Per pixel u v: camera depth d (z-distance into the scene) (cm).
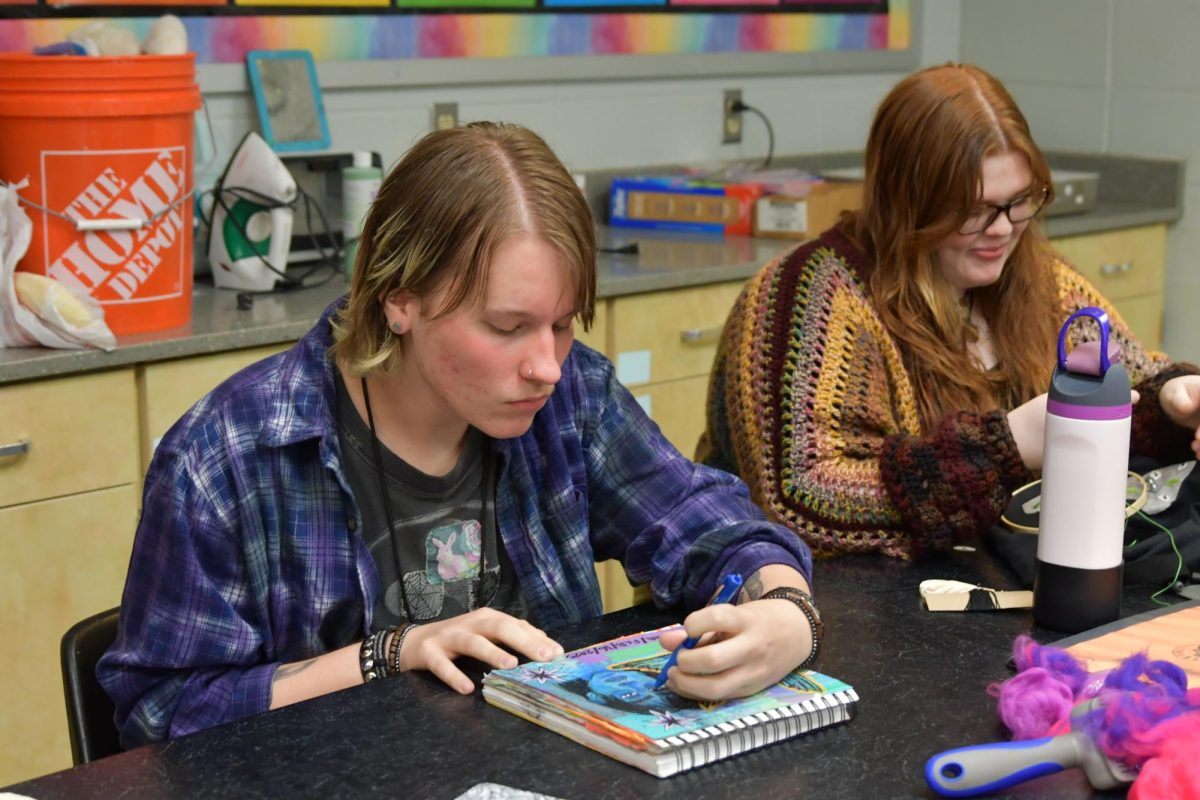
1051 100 407
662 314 287
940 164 176
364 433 135
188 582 126
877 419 175
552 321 119
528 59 335
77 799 100
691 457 301
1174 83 376
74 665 134
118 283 231
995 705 115
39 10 258
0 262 221
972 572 153
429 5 315
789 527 167
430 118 323
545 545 145
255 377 133
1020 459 157
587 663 120
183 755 107
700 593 138
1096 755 99
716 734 104
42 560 221
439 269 117
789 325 180
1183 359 388
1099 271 364
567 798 99
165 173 233
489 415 122
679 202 346
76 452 222
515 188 116
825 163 405
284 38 294
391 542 138
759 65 382
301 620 133
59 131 224
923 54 422
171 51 243
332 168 296
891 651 127
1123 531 132
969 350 191
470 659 124
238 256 271
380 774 103
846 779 102
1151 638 127
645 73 358
